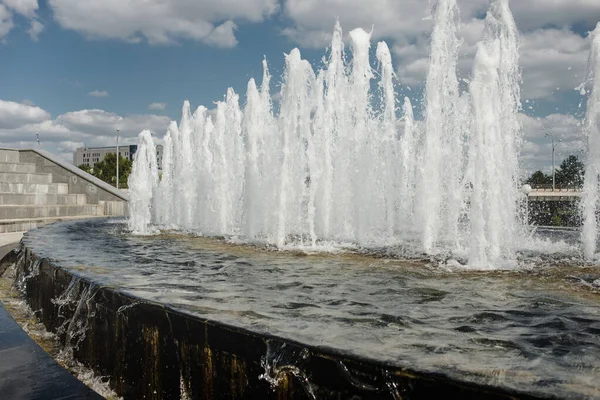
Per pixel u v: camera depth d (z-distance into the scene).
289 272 4.35
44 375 2.55
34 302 5.29
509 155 6.11
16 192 17.67
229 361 2.34
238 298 3.11
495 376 1.70
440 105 7.45
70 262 4.72
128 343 3.07
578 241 6.97
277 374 2.11
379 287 3.63
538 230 8.59
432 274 4.30
